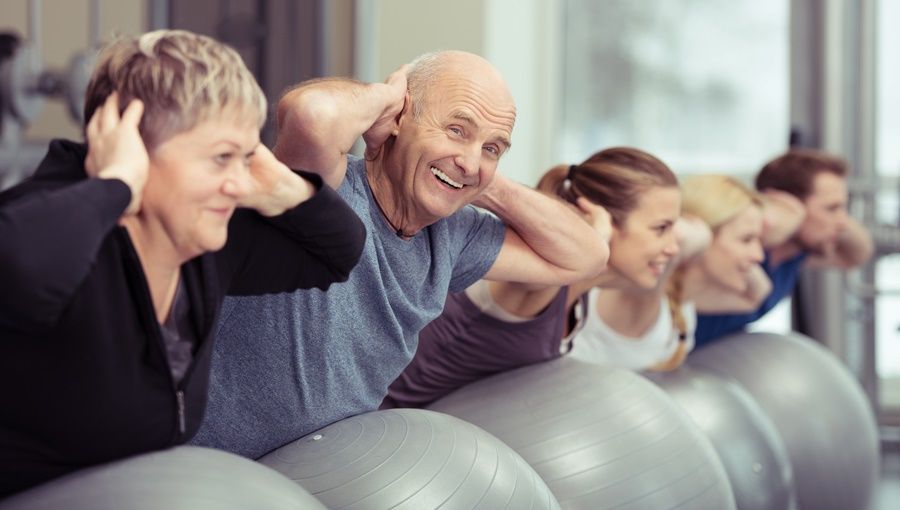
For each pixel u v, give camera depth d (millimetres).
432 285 2117
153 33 1510
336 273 1796
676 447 2500
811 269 5320
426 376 2666
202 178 1475
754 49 5445
